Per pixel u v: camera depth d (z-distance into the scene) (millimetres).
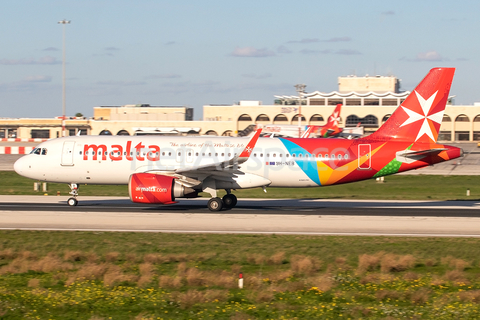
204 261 77000
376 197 162000
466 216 121375
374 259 75688
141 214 119938
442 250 85375
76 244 87500
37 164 132875
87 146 132250
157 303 57156
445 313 55375
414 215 122500
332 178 129625
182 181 125938
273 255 79875
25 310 54969
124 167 130500
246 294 61188
